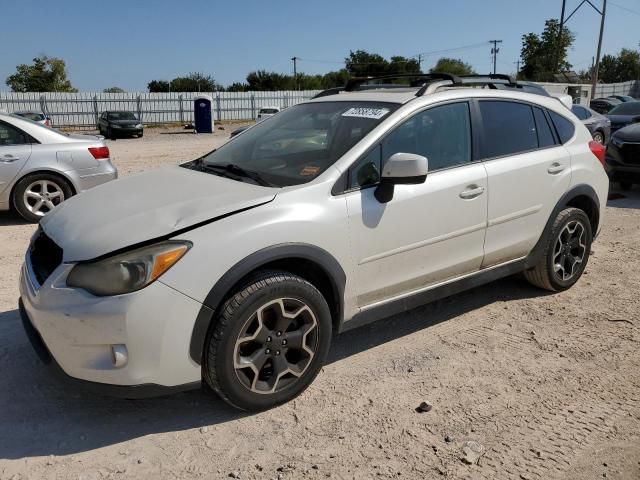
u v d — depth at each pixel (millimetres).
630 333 4238
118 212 3199
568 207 4828
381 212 3533
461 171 3982
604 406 3303
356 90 4867
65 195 7570
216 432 3066
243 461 2838
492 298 4910
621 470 2773
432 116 3936
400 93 4133
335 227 3334
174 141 26281
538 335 4211
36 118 27250
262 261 3045
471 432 3057
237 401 3107
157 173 4008
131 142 25625
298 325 3289
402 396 3402
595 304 4777
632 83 54094
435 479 2705
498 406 3297
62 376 2967
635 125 9773
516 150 4410
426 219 3758
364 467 2789
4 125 7305
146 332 2814
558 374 3656
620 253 6223
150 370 2869
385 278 3662
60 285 2918
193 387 3014
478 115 4199
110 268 2826
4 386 3482
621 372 3686
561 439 3000
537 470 2768
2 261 5852
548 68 46688
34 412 3230
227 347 2990
